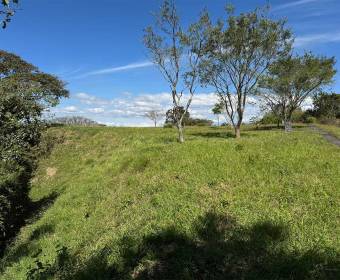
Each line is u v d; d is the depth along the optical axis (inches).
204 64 1222.9
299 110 2541.8
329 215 364.2
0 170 591.5
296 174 483.5
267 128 1859.0
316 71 1582.2
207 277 302.2
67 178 1000.2
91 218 526.3
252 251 319.9
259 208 394.9
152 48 1027.9
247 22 1214.9
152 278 320.5
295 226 348.5
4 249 562.3
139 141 1192.8
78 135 1386.6
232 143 737.0
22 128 652.7
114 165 761.0
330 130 1387.8
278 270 289.0
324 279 274.4
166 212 425.4
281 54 1277.1
